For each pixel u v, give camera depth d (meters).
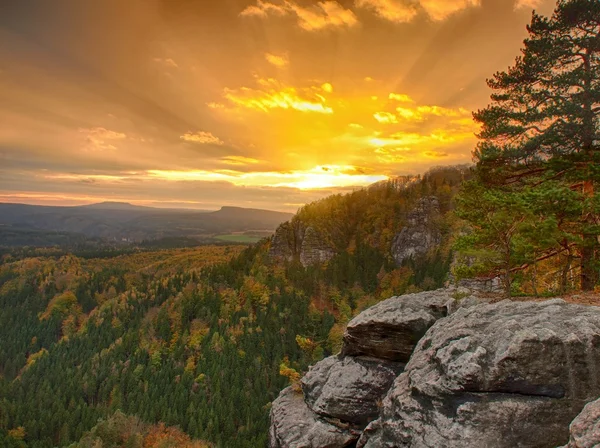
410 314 22.88
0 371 158.50
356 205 199.25
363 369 24.00
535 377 13.88
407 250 154.62
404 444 15.12
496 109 24.12
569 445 10.67
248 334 131.12
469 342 15.47
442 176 194.38
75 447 78.25
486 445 13.41
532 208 18.55
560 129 21.67
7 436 95.00
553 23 22.78
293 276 161.00
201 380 113.56
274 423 26.33
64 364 138.25
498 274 23.12
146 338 141.88
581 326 14.38
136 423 92.06
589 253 20.97
